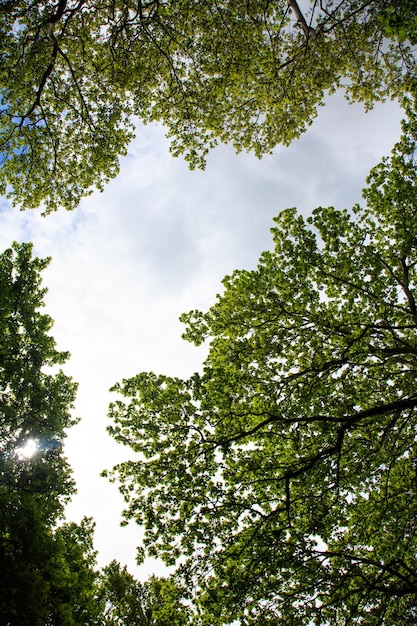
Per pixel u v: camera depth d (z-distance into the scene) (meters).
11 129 10.90
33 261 10.40
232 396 9.48
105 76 11.88
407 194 9.55
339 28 11.63
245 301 10.19
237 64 11.58
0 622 6.09
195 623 7.46
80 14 10.60
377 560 9.26
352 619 7.88
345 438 9.78
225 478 8.69
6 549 6.51
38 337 9.70
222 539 8.11
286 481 8.06
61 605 6.67
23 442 8.62
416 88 9.66
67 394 10.08
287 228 10.16
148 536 8.02
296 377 9.80
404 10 5.34
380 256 10.09
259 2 10.75
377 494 9.90
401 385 8.96
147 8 10.70
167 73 12.17
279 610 7.54
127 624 15.49
